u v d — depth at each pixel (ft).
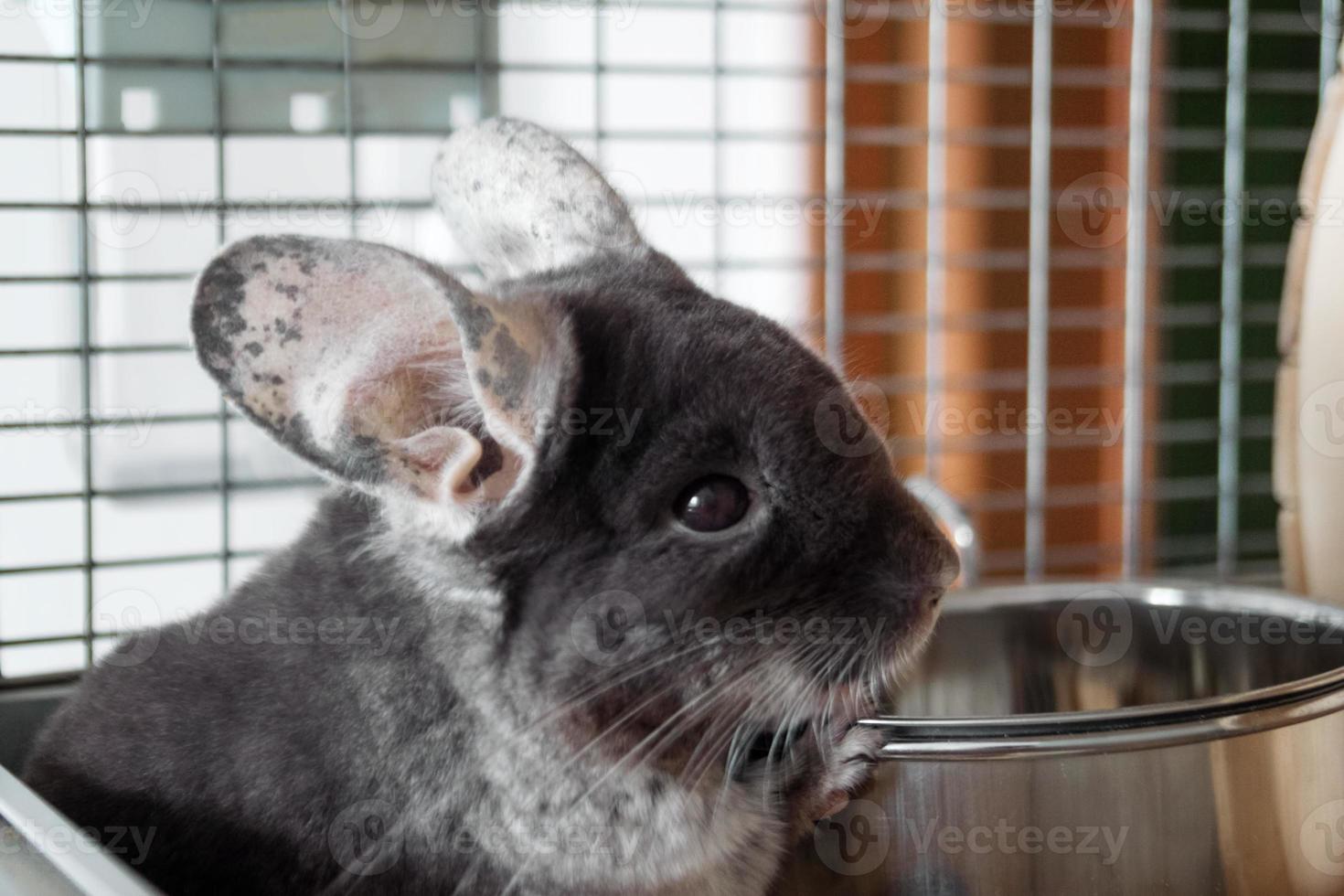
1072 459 2.28
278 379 1.16
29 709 1.48
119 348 1.56
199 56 1.70
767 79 2.18
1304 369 1.69
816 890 1.31
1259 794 1.28
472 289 1.24
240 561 1.74
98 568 1.57
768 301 2.19
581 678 1.23
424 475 1.21
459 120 1.84
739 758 1.28
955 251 2.26
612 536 1.23
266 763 1.25
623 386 1.23
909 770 1.28
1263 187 2.36
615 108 2.01
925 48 2.23
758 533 1.23
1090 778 1.26
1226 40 2.27
